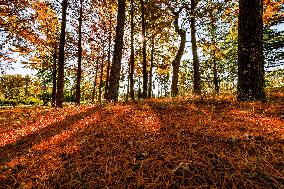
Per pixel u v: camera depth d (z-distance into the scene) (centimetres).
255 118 524
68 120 685
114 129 523
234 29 1195
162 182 313
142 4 1800
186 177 317
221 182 302
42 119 790
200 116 567
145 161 363
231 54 2323
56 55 2120
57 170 373
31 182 349
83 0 1852
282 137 398
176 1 1548
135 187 314
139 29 2222
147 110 680
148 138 449
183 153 374
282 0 1076
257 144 378
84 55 2539
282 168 316
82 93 5525
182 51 1947
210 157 358
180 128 482
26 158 432
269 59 2402
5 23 1239
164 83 6081
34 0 1231
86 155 409
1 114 1276
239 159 342
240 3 706
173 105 721
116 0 2194
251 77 686
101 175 347
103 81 4362
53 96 2338
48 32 1545
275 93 824
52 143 488
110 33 2542
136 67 2953
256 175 305
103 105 859
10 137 610
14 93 5997
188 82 4075
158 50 2712
